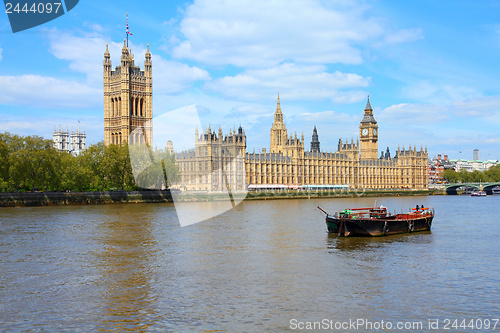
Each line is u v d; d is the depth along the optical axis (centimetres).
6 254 7619
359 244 8944
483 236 10194
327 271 6600
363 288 5728
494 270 6769
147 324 4466
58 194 17712
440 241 9412
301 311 4869
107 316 4662
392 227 10312
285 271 6544
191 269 6588
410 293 5556
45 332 4275
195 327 4403
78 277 6116
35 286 5700
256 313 4797
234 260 7238
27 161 17200
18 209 16025
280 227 11325
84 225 11169
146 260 7169
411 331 4416
